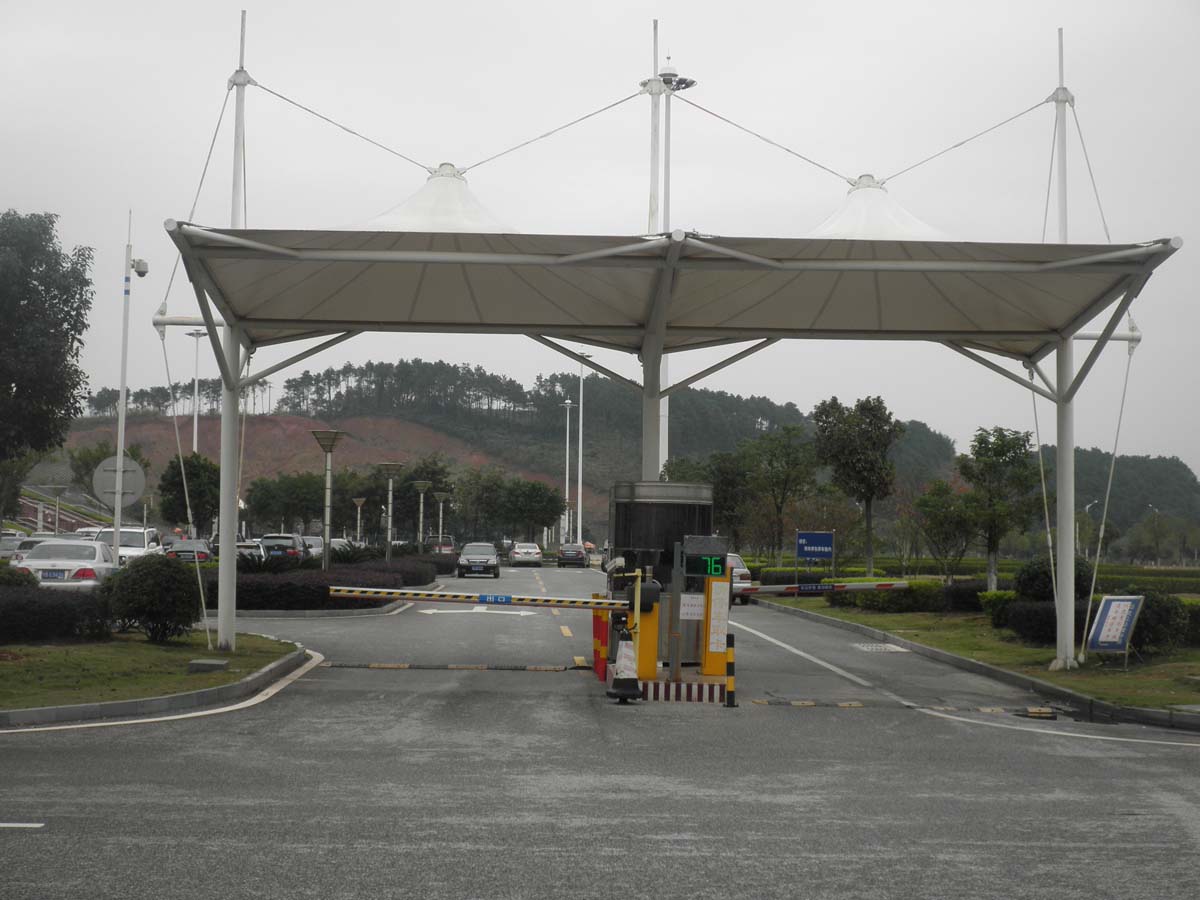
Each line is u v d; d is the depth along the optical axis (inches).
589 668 679.1
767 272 663.8
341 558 1530.5
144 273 1090.1
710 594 635.5
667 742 424.5
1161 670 659.4
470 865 243.0
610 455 6318.9
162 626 685.9
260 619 1000.2
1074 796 329.7
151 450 6043.3
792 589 813.9
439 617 1050.7
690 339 844.0
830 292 712.4
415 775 346.0
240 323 730.2
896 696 589.6
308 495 3469.5
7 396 1344.7
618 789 330.3
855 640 909.2
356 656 725.3
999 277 648.4
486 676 634.2
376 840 263.6
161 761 361.4
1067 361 717.3
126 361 1146.7
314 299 713.0
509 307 750.5
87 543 986.1
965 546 1121.4
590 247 608.7
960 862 251.9
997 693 612.1
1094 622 677.9
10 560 1171.3
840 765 379.9
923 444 6013.8
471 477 3710.6
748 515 1884.8
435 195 663.1
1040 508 1074.7
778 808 307.6
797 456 1792.6
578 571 2320.4
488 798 313.4
